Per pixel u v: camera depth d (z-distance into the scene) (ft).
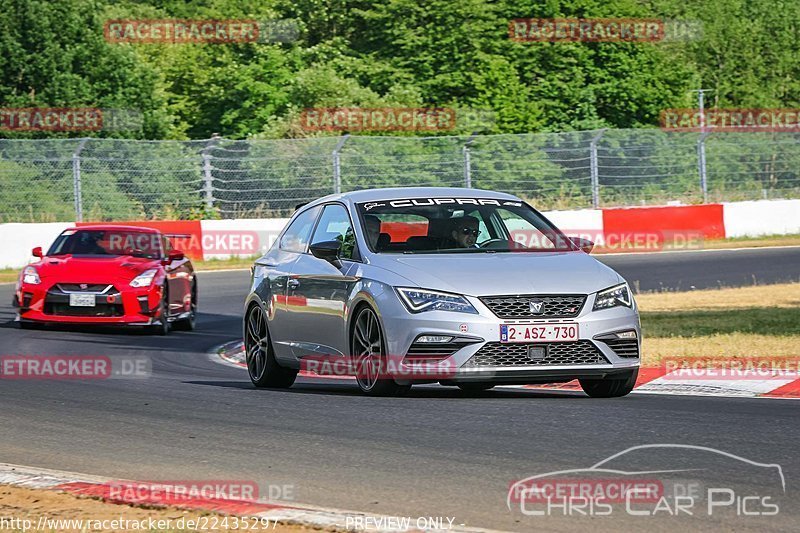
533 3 449.89
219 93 410.11
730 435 71.92
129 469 66.85
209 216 303.27
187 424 81.97
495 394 97.14
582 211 302.86
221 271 263.70
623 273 241.14
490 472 62.59
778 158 345.51
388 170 312.29
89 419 85.35
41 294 157.89
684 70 472.44
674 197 333.83
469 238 97.30
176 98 434.71
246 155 313.53
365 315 92.53
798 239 317.01
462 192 104.01
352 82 400.88
